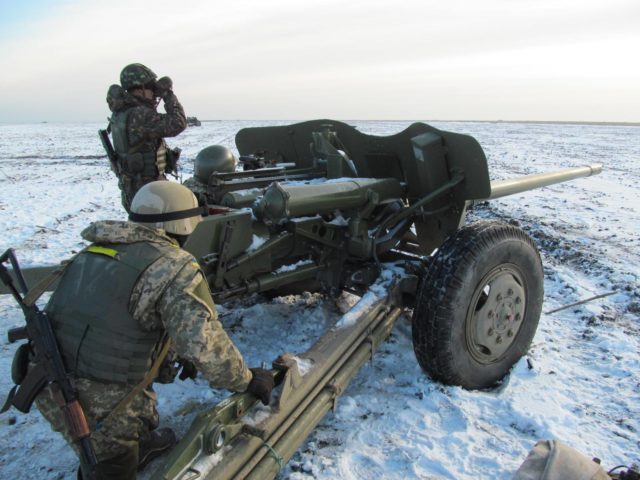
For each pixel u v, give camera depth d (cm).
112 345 188
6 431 295
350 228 360
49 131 5547
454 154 349
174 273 190
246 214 309
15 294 197
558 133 4772
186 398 322
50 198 1169
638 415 307
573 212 980
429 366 319
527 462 222
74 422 179
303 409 242
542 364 368
